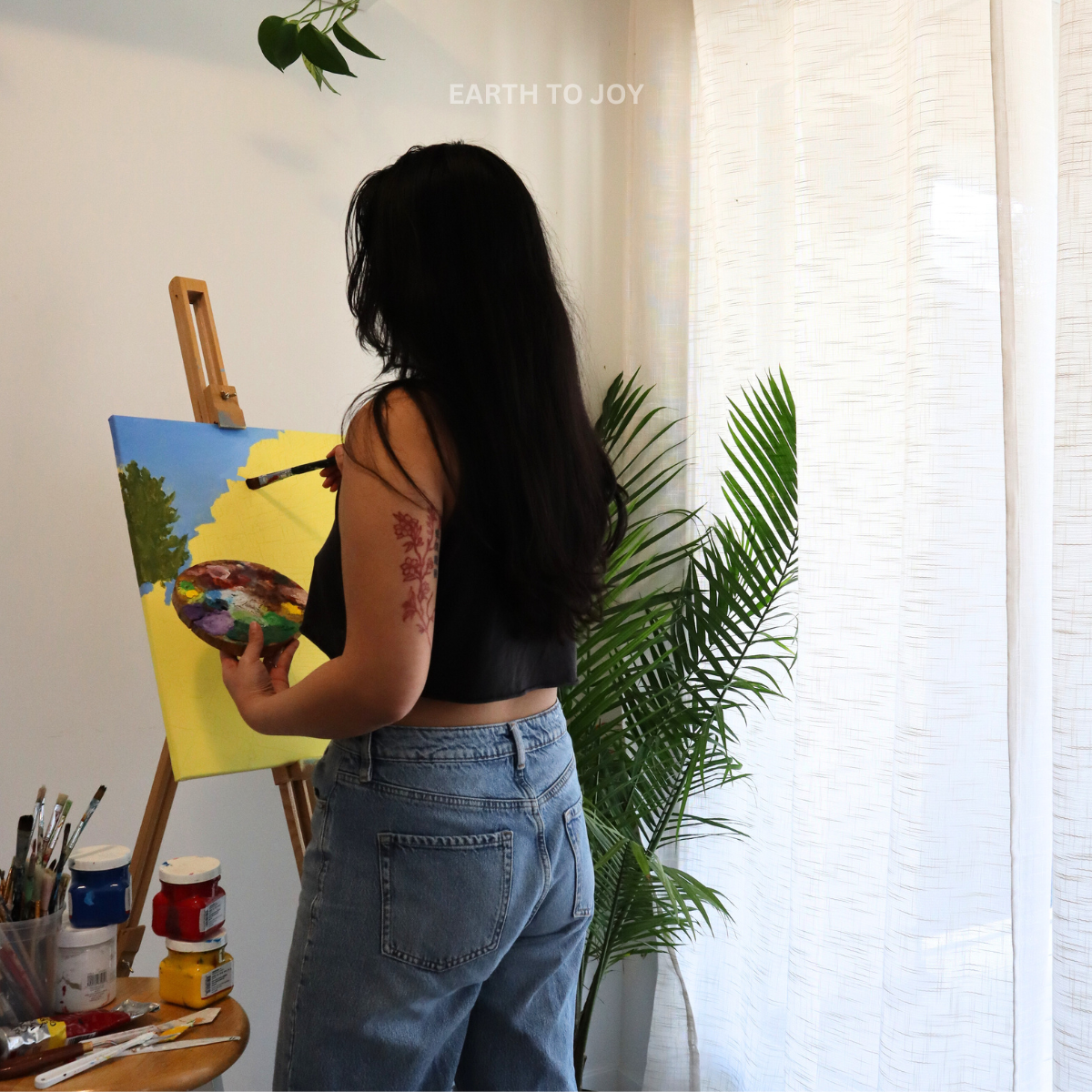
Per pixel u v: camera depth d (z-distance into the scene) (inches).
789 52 72.5
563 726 41.6
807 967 67.1
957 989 55.6
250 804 72.6
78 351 65.9
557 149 84.5
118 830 68.1
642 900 71.2
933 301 56.6
